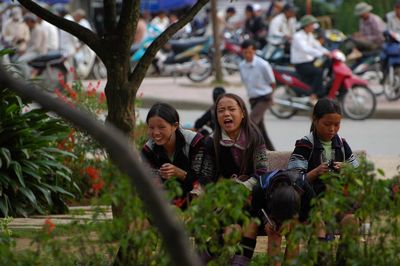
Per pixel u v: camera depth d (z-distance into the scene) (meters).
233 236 8.54
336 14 46.41
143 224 8.43
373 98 29.19
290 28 36.28
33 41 35.94
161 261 8.41
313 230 8.59
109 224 8.56
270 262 9.30
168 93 34.78
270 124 28.92
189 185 10.51
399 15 33.34
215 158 10.63
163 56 41.03
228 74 41.28
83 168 17.03
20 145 15.27
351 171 8.84
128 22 10.65
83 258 9.05
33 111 15.48
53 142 16.56
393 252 8.74
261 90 22.25
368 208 8.72
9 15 40.34
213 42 38.00
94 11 50.22
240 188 8.61
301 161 10.58
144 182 5.42
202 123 18.12
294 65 29.02
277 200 9.30
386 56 32.25
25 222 14.36
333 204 8.59
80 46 37.81
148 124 10.57
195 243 8.81
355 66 33.72
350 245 8.73
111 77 10.72
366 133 26.83
